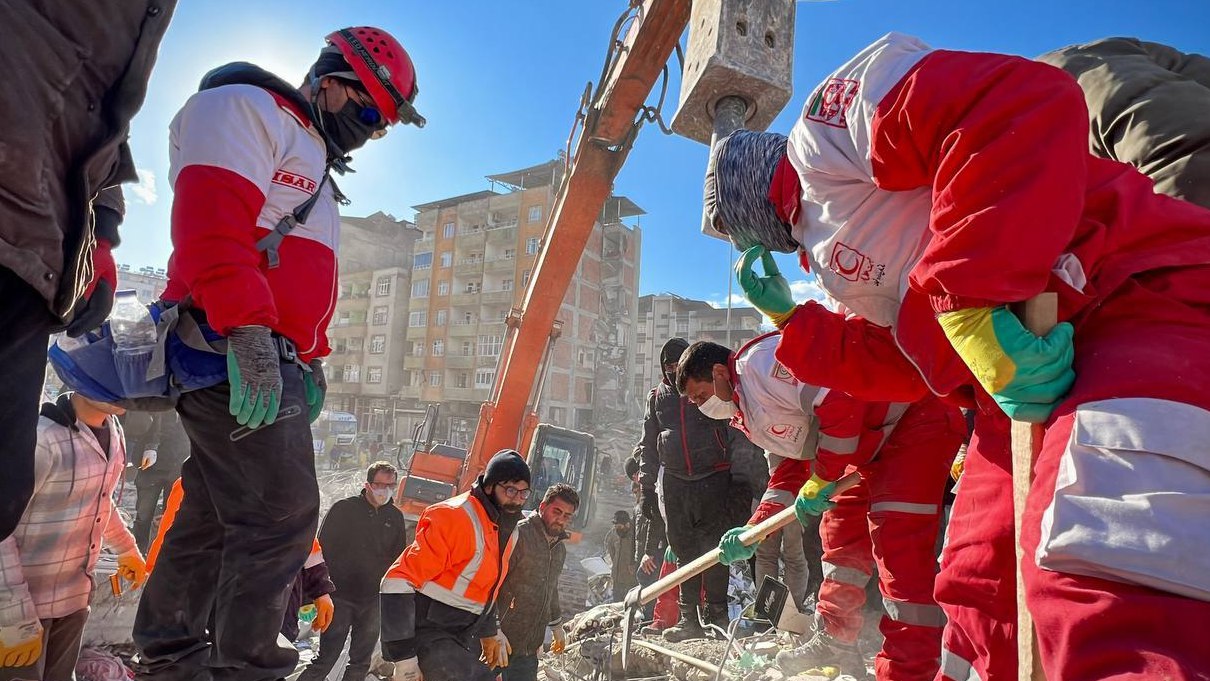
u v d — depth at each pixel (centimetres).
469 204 5800
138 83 114
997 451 128
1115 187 99
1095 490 80
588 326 5388
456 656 354
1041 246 88
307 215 178
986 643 125
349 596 512
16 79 97
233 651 161
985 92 97
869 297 132
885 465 244
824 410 242
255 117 165
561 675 460
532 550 428
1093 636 76
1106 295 94
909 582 229
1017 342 91
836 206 126
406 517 1114
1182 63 162
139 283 7988
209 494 179
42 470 291
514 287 5375
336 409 6250
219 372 164
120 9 111
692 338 7569
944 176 97
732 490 470
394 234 6938
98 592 479
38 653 251
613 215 5862
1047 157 89
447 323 5678
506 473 371
